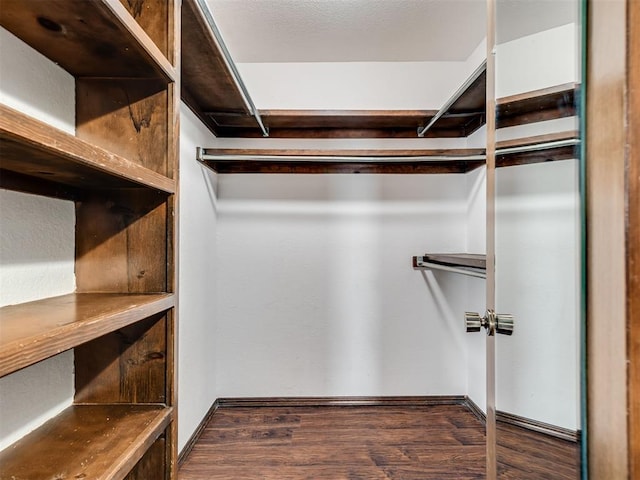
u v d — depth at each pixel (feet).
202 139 7.22
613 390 1.53
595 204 1.65
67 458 2.10
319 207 8.44
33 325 1.80
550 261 3.20
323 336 8.45
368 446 6.67
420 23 6.61
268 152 6.90
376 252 8.45
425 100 8.12
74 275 2.78
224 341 8.36
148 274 2.77
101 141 2.78
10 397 2.24
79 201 2.79
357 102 8.11
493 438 3.70
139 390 2.74
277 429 7.28
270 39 7.13
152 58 2.51
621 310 1.48
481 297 7.62
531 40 3.69
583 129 1.77
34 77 2.43
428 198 8.44
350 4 6.08
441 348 8.45
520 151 3.82
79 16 2.07
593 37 1.66
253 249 8.39
